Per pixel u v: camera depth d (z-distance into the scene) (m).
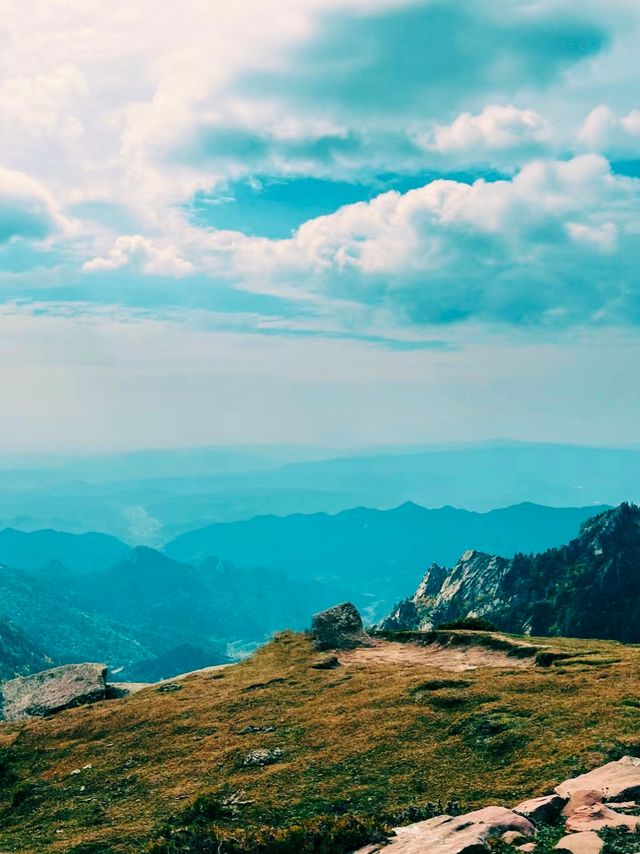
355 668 47.00
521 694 34.59
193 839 23.55
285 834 22.02
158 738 37.91
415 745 30.56
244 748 33.56
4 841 28.72
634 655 40.31
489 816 19.67
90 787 33.22
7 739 43.62
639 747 25.95
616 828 17.86
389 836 20.27
